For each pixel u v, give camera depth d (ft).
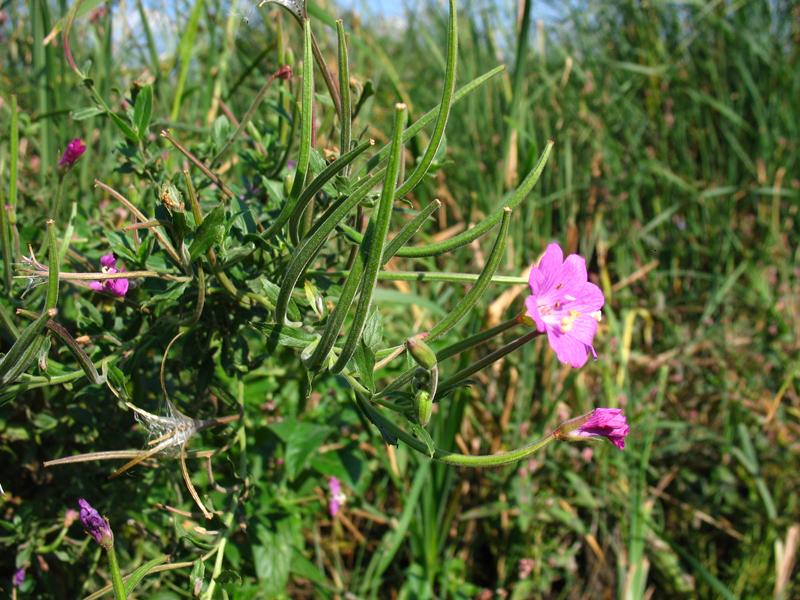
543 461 0.96
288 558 0.73
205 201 0.62
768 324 1.20
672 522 1.04
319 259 0.65
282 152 0.66
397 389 0.46
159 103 0.94
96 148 0.89
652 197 1.36
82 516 0.45
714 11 1.46
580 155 1.32
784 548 0.98
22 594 0.67
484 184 1.18
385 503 0.96
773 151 1.37
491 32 1.37
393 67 1.43
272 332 0.50
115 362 0.55
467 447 0.99
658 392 1.04
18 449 0.69
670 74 1.41
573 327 0.48
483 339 0.49
